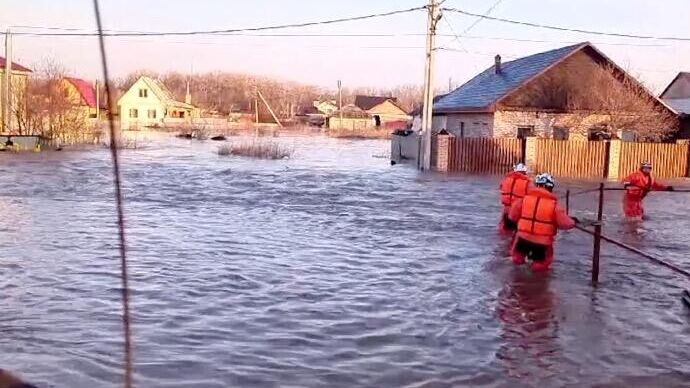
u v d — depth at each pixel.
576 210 18.34
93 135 45.50
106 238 11.66
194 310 7.34
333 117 103.62
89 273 8.91
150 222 13.86
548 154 31.25
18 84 42.69
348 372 5.69
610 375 5.81
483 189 22.67
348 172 29.03
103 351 5.95
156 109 92.19
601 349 6.45
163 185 22.05
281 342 6.39
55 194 18.58
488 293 8.42
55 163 29.84
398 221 14.93
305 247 11.41
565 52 34.09
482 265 10.09
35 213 14.68
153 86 91.88
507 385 5.53
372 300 8.00
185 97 115.19
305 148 51.28
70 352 5.89
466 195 20.73
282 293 8.20
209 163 32.78
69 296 7.74
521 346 6.47
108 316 6.99
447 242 12.19
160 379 5.39
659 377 5.79
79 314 7.03
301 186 22.67
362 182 24.53
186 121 93.88
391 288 8.61
